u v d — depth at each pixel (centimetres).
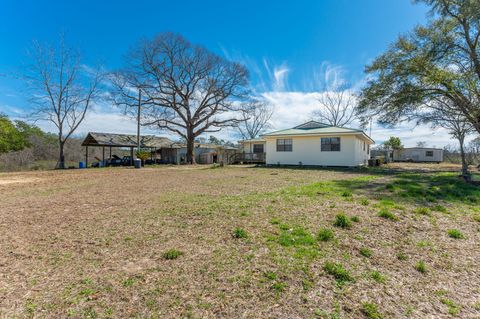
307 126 2169
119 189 775
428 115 1449
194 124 2638
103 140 2272
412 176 1099
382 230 376
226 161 2370
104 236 351
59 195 681
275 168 1652
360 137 1836
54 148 2617
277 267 259
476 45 1227
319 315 188
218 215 448
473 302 210
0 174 1334
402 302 207
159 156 3062
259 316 186
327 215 444
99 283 228
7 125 2167
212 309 193
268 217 433
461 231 381
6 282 231
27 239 342
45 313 186
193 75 2544
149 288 220
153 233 361
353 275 247
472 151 2016
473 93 1154
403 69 1314
